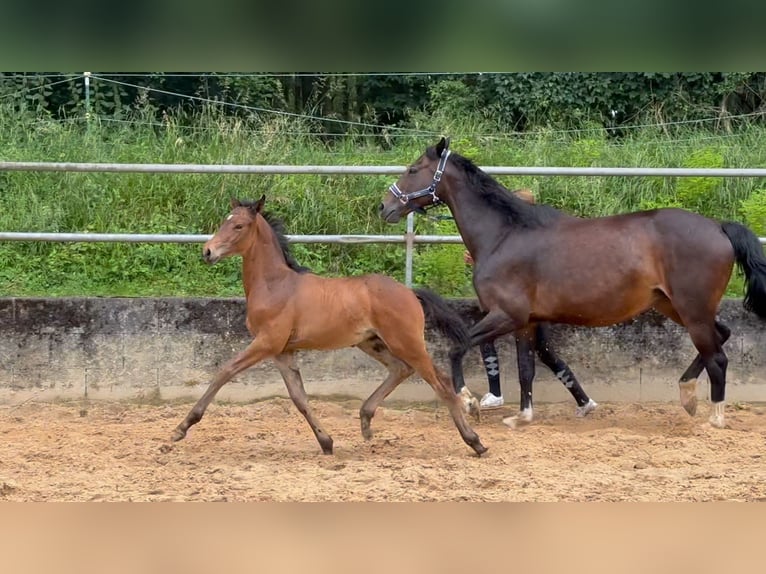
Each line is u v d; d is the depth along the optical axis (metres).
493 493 6.78
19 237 10.07
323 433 8.20
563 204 13.02
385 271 11.91
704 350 8.88
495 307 9.16
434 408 10.30
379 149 14.53
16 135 13.70
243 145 13.62
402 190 9.57
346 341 8.10
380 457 8.16
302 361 10.34
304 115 15.34
